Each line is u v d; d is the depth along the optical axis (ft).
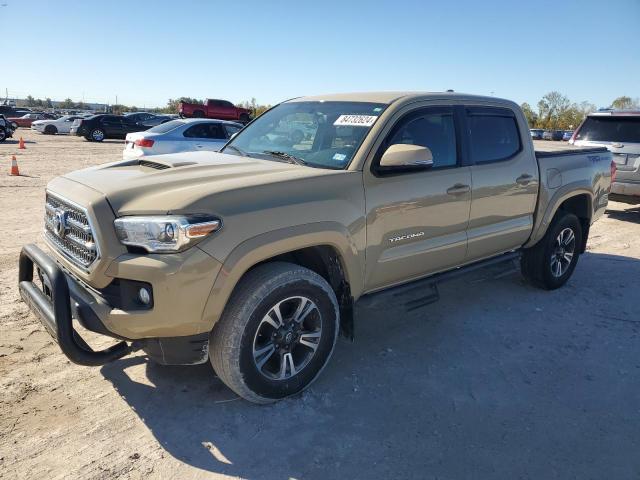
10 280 17.58
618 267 21.81
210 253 9.36
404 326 15.26
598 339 14.75
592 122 33.30
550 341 14.55
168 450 9.55
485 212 14.90
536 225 16.99
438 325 15.40
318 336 11.37
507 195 15.51
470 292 18.24
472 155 14.53
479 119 14.94
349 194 11.44
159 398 11.16
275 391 10.85
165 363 10.13
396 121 12.66
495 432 10.37
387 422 10.59
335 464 9.33
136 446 9.61
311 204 10.72
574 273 20.85
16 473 8.77
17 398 10.89
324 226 10.77
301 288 10.77
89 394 11.19
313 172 11.38
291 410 10.89
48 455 9.26
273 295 10.34
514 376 12.59
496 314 16.34
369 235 11.89
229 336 10.03
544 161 17.04
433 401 11.39
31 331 13.88
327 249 11.56
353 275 11.66
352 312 12.01
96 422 10.26
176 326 9.43
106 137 97.25
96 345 13.19
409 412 10.96
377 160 12.07
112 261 9.37
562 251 18.52
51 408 10.63
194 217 9.29
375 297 12.85
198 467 9.14
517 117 16.28
